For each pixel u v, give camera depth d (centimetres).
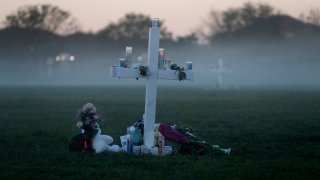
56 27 15688
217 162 1287
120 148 1439
